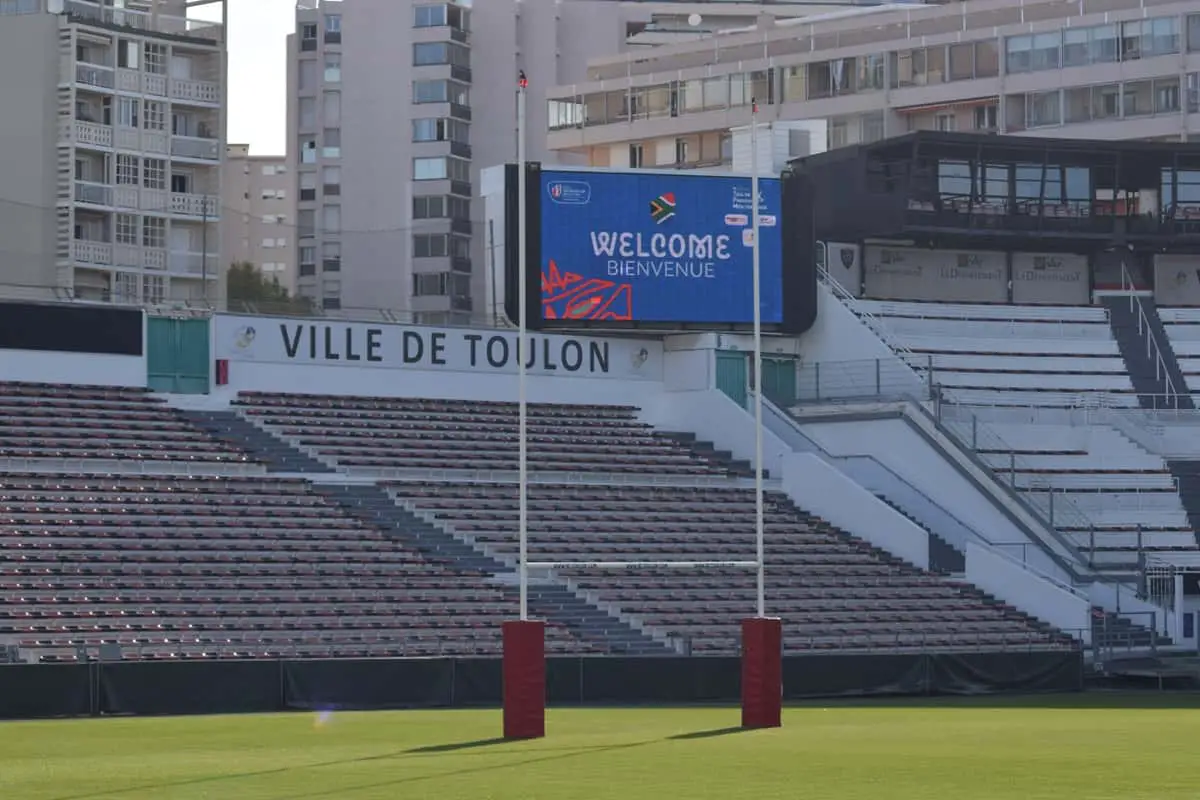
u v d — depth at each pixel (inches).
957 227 3927.2
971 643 3083.2
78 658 2522.1
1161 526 3563.0
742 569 3240.7
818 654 2632.9
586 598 3053.6
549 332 3619.6
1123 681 2940.5
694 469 3523.6
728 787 1305.4
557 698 2461.9
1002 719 2137.1
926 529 3462.1
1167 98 5017.2
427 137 6294.3
